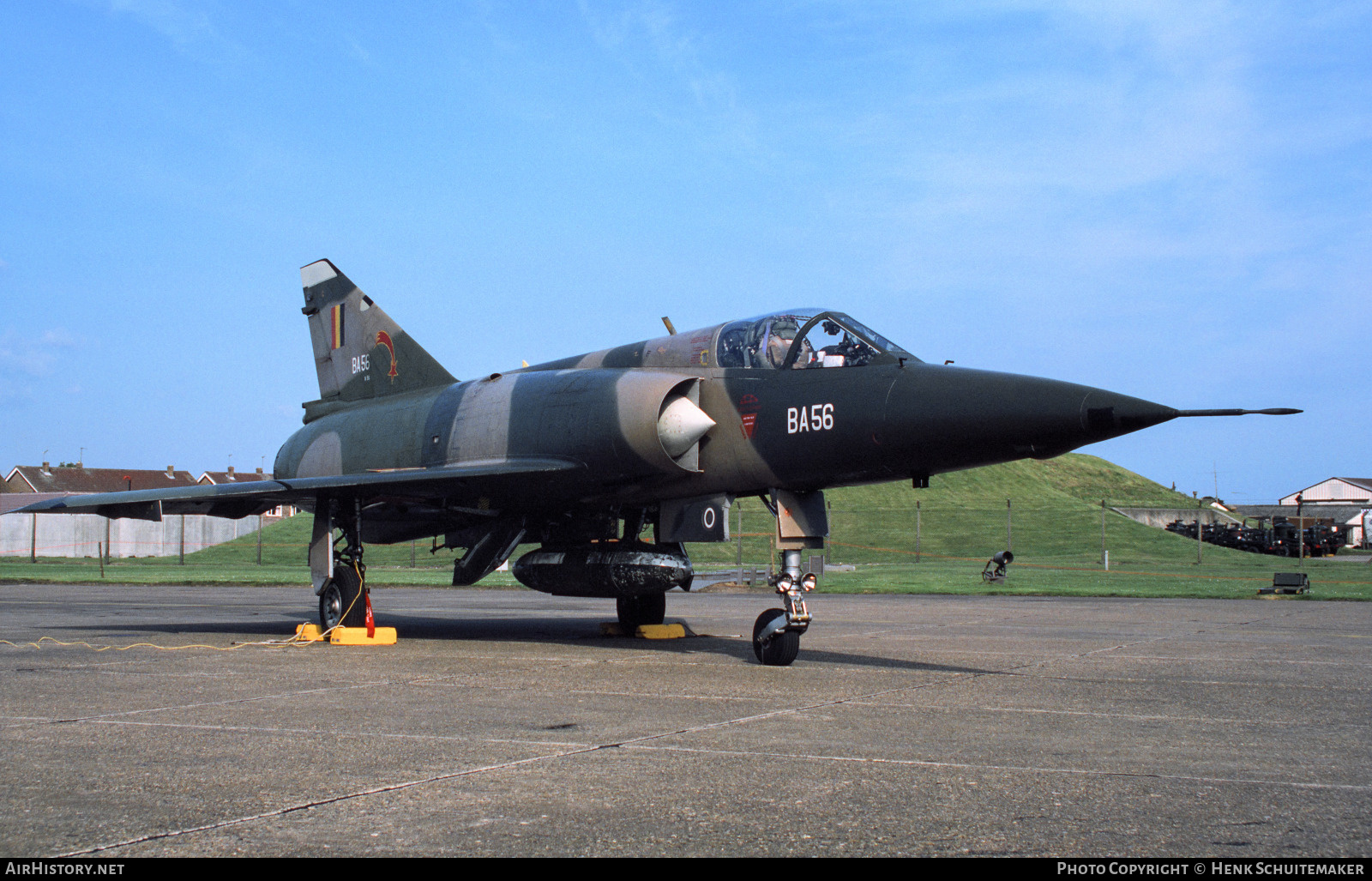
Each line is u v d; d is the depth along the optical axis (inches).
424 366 558.3
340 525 458.6
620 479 416.8
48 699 268.7
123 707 255.4
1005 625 557.6
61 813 153.6
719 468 401.1
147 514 479.2
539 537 490.0
